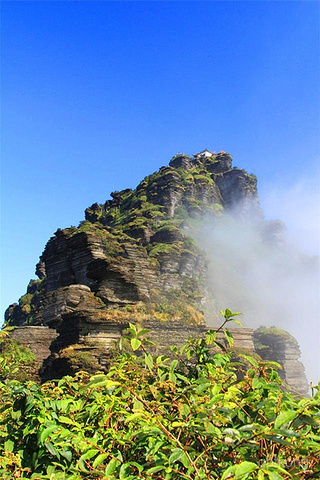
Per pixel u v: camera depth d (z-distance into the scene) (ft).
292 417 13.28
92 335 110.32
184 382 21.57
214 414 15.89
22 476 16.03
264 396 16.85
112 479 13.52
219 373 21.02
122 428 19.85
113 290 146.92
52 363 111.24
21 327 147.23
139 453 16.79
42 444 15.51
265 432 13.28
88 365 101.04
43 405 17.95
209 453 15.81
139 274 175.22
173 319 133.80
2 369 32.30
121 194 472.85
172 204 404.57
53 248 238.89
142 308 143.43
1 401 22.27
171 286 250.98
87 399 20.93
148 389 20.21
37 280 402.52
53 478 14.65
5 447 17.12
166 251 266.57
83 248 222.28
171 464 13.92
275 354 184.85
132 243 258.78
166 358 22.24
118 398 17.81
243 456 15.39
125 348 106.93
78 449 16.07
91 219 460.14
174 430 17.25
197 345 22.79
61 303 178.81
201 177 477.77
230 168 547.08
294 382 179.22
